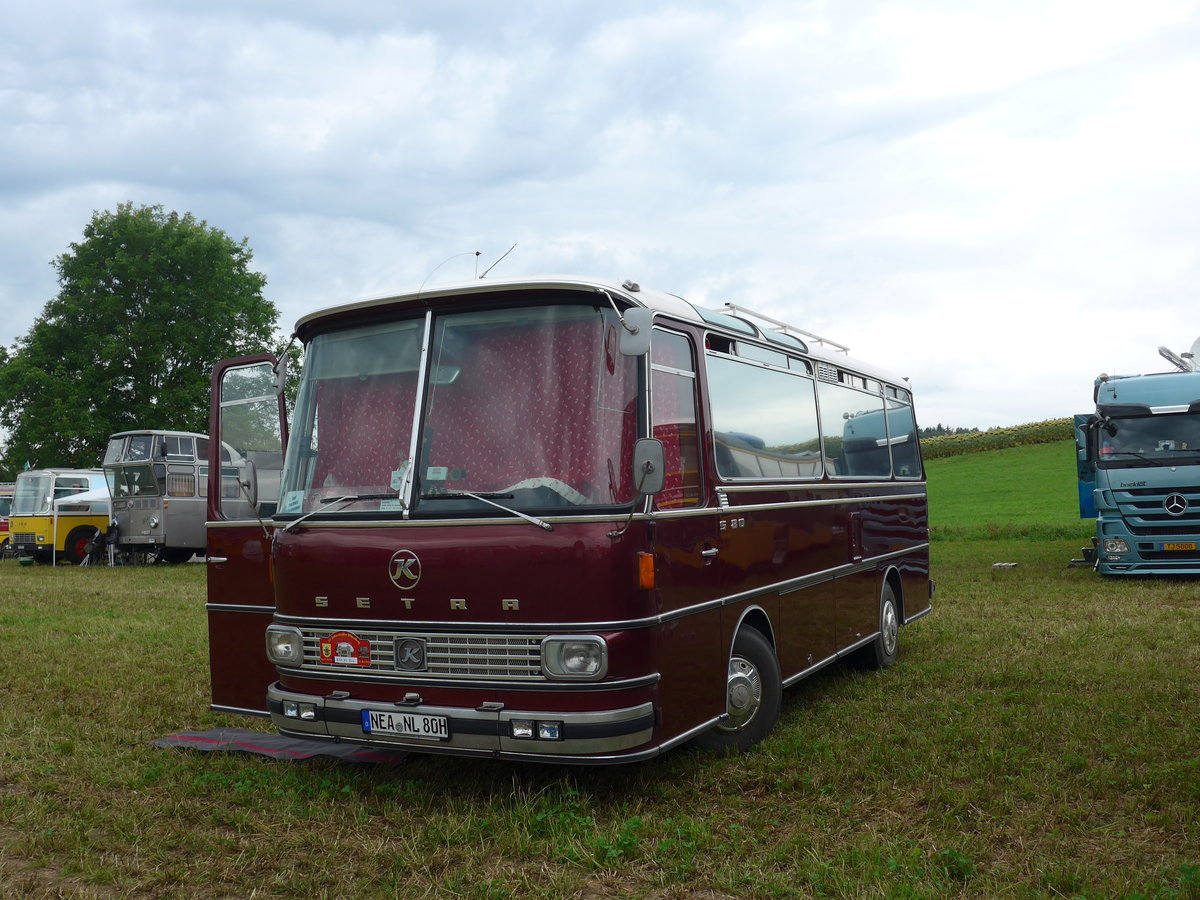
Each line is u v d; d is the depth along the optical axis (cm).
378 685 570
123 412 3888
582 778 616
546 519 533
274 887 470
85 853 512
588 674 521
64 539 2766
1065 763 607
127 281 3994
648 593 543
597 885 466
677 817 550
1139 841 498
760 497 712
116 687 920
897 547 1038
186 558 2781
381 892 461
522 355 571
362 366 614
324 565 589
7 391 3881
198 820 568
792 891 448
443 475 566
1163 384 1647
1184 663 898
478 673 545
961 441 5700
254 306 4134
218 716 811
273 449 686
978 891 447
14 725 790
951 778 593
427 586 555
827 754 645
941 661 969
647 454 525
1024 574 1761
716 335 681
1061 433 5550
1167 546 1569
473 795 589
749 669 677
